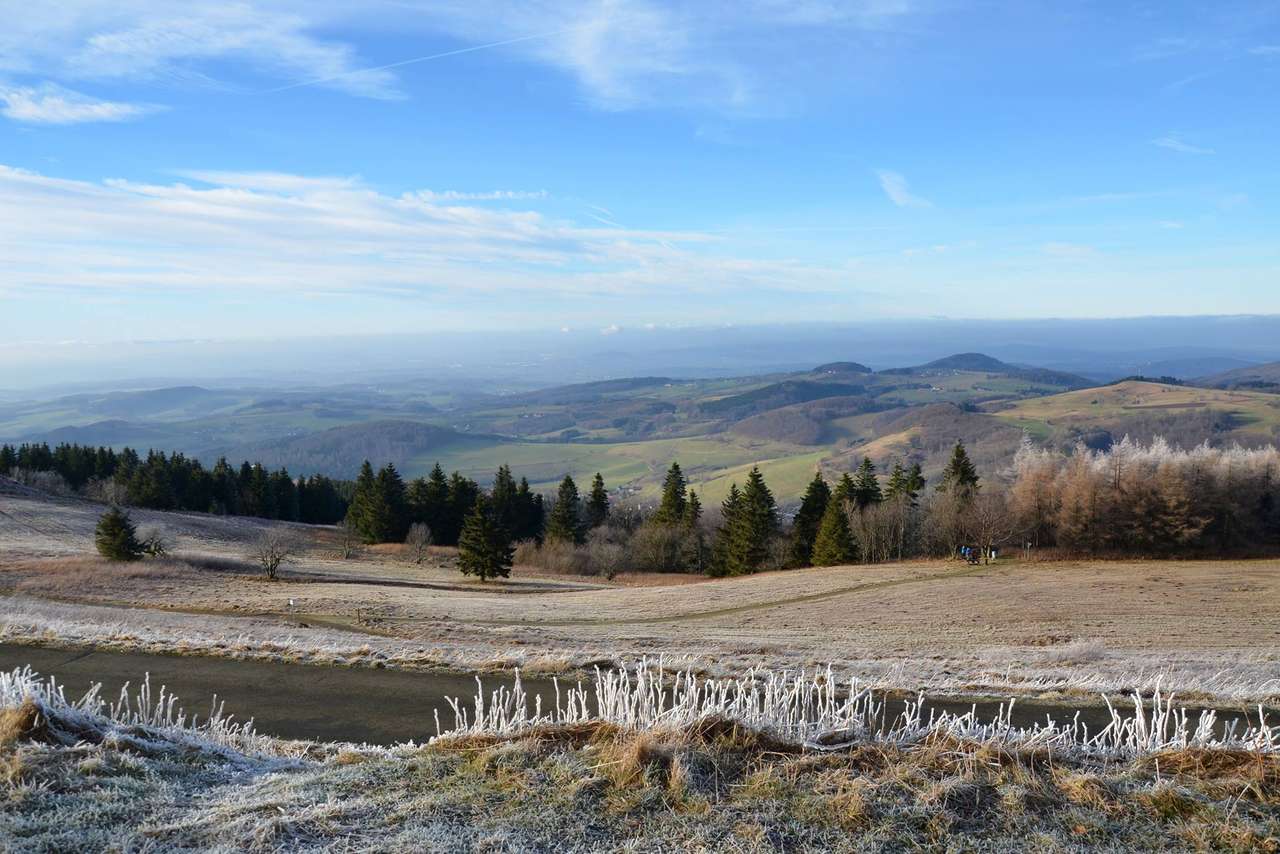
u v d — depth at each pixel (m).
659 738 5.54
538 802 4.73
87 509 67.50
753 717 6.12
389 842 4.23
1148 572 49.56
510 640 22.00
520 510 83.06
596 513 88.00
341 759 6.06
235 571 49.28
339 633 22.02
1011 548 61.28
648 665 12.52
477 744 5.87
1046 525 61.03
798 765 5.26
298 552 62.47
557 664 12.09
